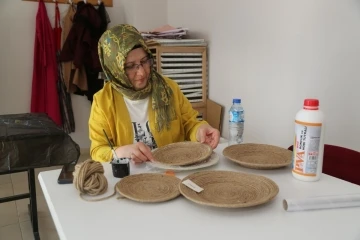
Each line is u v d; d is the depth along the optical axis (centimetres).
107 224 74
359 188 93
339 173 117
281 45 191
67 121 330
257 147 125
